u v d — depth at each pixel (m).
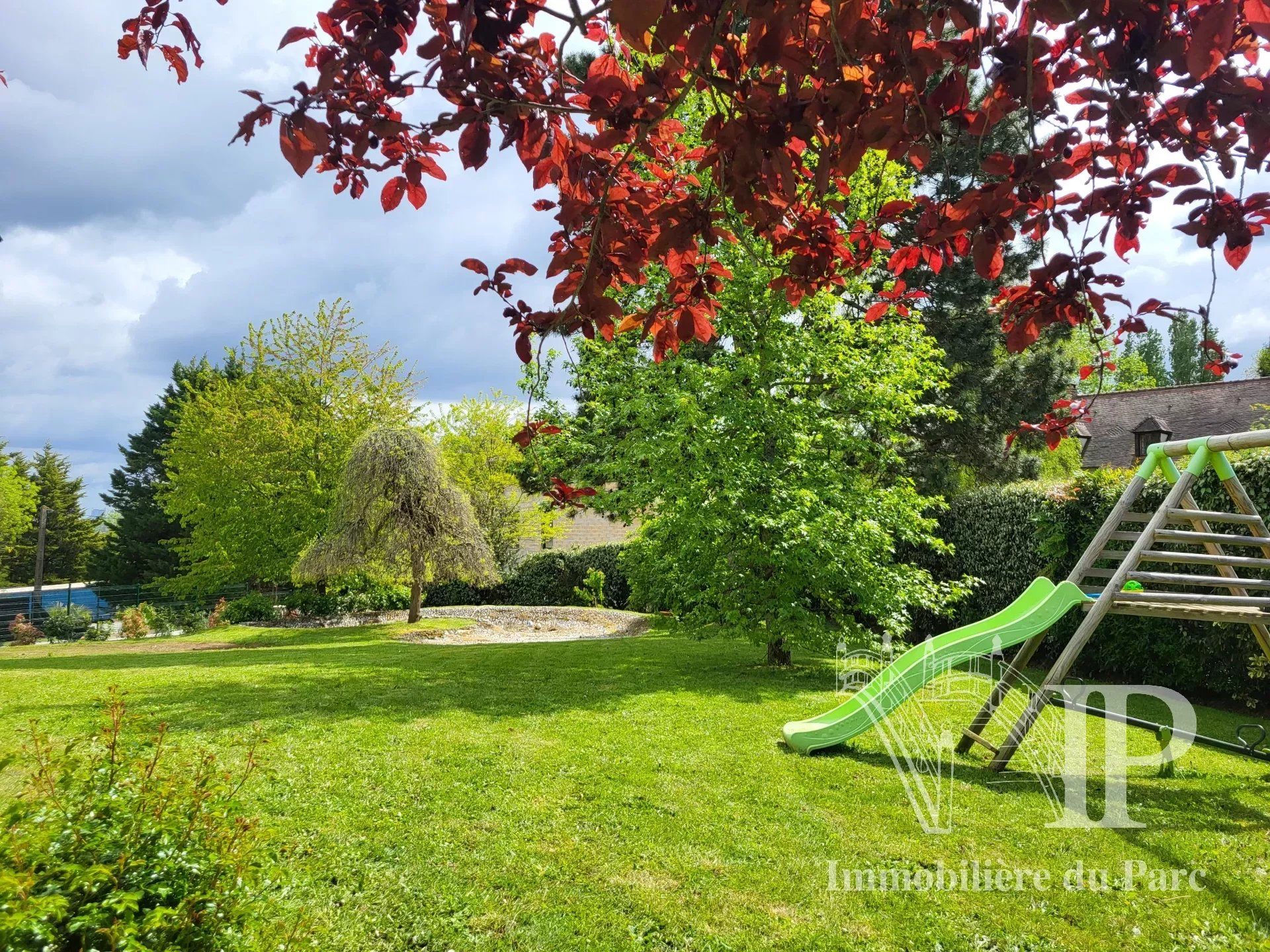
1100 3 1.13
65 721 5.44
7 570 32.88
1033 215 1.76
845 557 8.03
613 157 1.73
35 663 9.24
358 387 18.28
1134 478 4.94
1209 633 6.75
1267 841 3.49
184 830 2.10
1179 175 1.55
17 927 1.54
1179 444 4.70
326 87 1.27
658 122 1.45
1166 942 2.65
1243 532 6.72
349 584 17.70
